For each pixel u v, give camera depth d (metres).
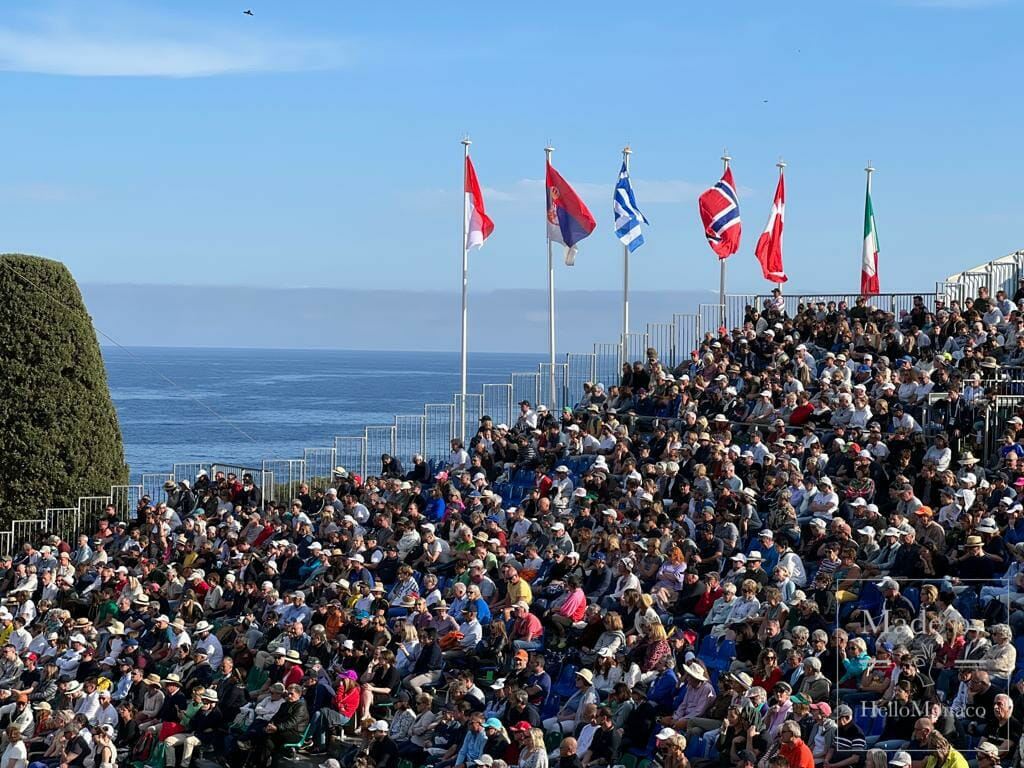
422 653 50.56
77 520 83.94
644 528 55.34
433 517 67.75
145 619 61.09
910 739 37.78
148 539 72.88
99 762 49.41
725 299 91.75
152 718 52.00
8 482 84.06
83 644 58.19
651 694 44.09
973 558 45.97
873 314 83.00
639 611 48.06
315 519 71.62
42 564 72.19
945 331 74.81
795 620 45.44
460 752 43.78
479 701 45.97
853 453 58.50
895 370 70.75
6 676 59.25
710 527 54.56
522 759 41.44
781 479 57.91
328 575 60.47
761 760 38.06
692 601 50.81
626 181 86.25
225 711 51.00
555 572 54.97
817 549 52.53
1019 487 52.94
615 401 77.44
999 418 61.91
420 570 61.53
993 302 78.19
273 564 63.94
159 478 103.88
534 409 88.12
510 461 74.25
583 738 42.41
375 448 109.75
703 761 40.34
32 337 84.44
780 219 91.69
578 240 84.12
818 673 40.31
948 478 54.06
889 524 52.62
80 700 53.38
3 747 52.41
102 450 86.69
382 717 48.84
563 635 51.06
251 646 55.09
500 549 58.34
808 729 38.12
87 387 86.06
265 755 47.94
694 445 63.12
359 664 51.03
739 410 71.06
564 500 62.97
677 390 74.75
